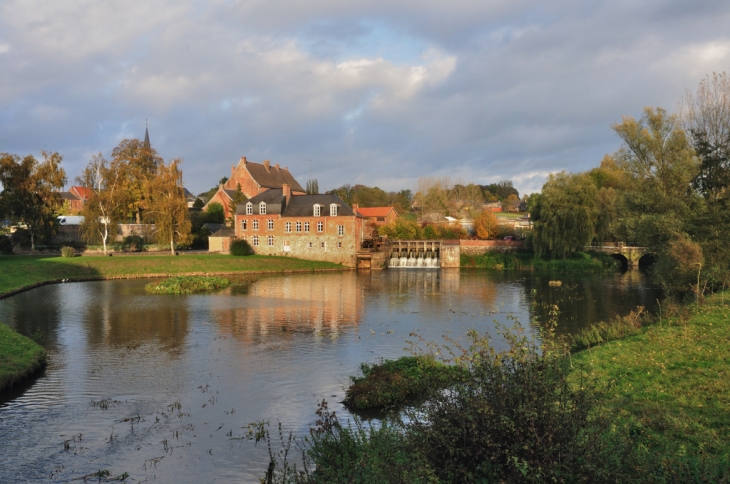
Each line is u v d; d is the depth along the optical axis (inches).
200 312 1605.6
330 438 545.6
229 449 645.3
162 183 2955.2
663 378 714.2
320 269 3137.3
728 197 1545.3
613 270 2987.2
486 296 2012.8
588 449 330.0
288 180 5093.5
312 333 1316.4
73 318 1486.2
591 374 744.3
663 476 367.2
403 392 796.6
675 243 1380.4
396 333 1318.9
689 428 529.3
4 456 630.5
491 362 370.9
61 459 623.5
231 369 992.2
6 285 1973.4
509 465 323.6
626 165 2229.3
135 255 2898.6
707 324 1009.5
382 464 373.4
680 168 1948.8
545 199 3080.7
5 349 994.1
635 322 1155.9
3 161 2763.3
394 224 3902.6
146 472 591.2
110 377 940.6
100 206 2849.4
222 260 2908.5
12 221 2918.3
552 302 1847.9
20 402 812.6
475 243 3435.0
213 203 4443.9
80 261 2541.8
